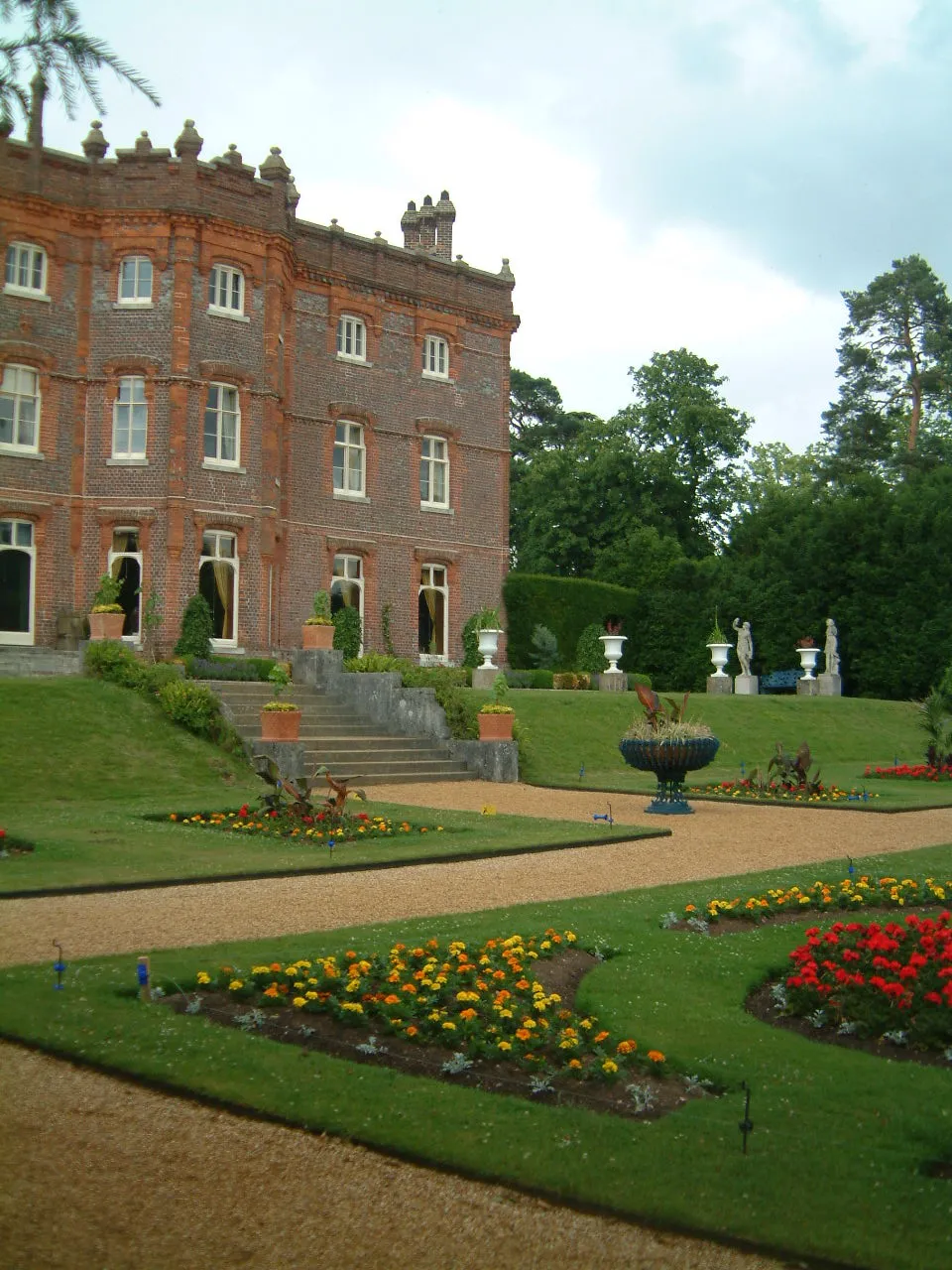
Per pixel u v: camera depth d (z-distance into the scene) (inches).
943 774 1085.1
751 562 1999.3
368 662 1125.1
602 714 1235.9
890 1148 223.5
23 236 1298.0
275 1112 236.1
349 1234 192.5
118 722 902.4
